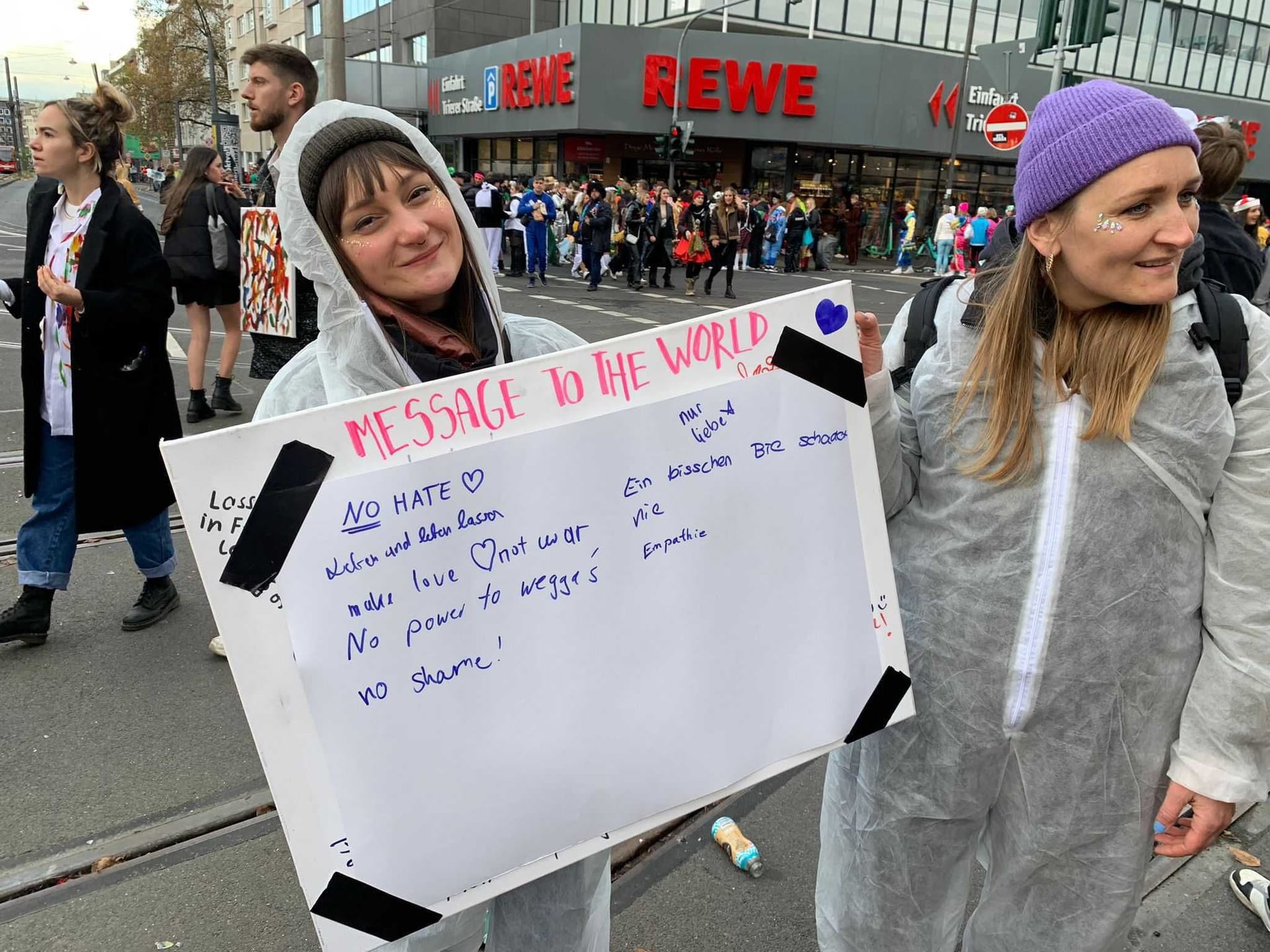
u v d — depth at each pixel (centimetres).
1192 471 110
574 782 110
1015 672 119
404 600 100
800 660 119
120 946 178
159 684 269
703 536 112
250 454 92
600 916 140
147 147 5372
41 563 276
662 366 107
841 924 147
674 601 111
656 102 1930
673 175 1998
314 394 119
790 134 1983
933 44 2209
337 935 103
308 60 260
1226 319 109
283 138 262
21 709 253
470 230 127
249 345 759
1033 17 2295
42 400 265
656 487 109
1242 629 113
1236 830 229
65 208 261
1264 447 108
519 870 110
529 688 107
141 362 268
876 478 119
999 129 898
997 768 127
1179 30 2459
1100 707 118
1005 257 122
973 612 120
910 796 133
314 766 99
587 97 1923
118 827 210
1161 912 200
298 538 94
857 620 121
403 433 97
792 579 117
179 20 3850
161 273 263
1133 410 107
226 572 93
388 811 102
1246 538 111
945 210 1827
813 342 113
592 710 109
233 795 223
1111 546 113
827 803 150
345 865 101
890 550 131
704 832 221
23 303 263
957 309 124
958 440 120
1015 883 134
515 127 2191
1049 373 112
